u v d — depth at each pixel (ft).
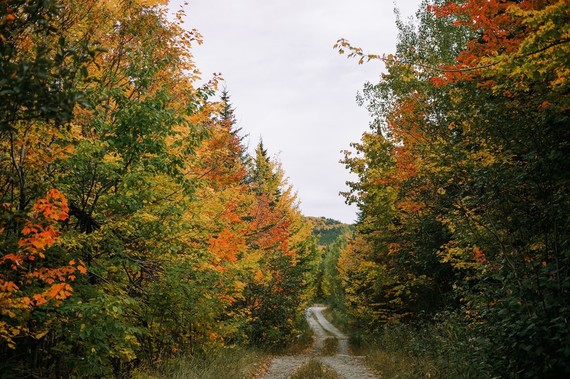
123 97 20.62
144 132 20.66
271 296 65.77
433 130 39.75
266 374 41.24
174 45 24.39
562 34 15.11
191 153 23.15
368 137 49.70
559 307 17.07
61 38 11.27
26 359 19.88
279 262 68.49
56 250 19.29
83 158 18.69
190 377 28.14
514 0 22.58
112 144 20.56
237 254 45.73
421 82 37.88
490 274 23.62
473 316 28.40
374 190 52.75
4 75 10.05
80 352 21.58
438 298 51.90
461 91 24.88
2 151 16.40
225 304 40.16
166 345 34.53
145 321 28.14
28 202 16.83
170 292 26.68
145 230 23.65
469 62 24.21
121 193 21.61
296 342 79.97
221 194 35.19
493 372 19.38
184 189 23.61
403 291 60.18
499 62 16.97
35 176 17.34
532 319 16.88
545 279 17.94
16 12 11.80
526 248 20.53
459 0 32.42
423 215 45.60
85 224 21.33
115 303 19.42
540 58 15.99
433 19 42.37
